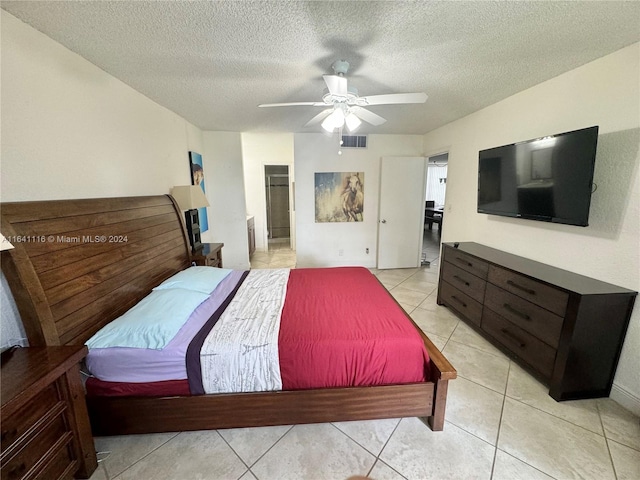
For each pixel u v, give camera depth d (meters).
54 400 1.16
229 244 4.58
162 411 1.48
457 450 1.47
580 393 1.81
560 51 1.80
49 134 1.54
